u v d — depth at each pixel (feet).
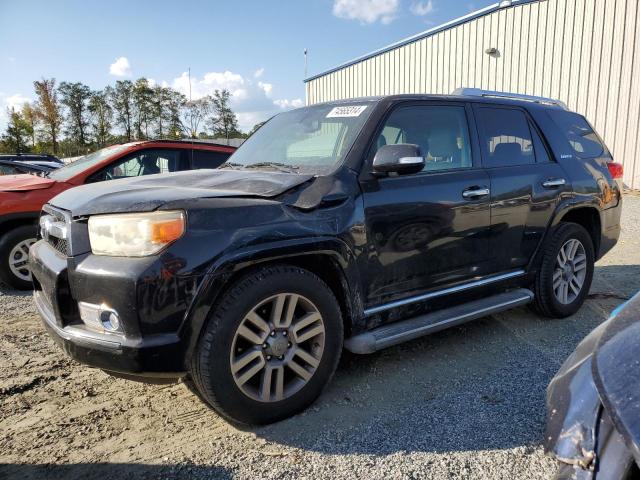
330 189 9.84
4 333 13.99
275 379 9.15
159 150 21.48
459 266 11.93
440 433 8.93
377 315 10.55
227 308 8.44
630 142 42.24
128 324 7.95
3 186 18.75
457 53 54.44
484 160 12.79
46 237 10.32
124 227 8.15
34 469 7.98
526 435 8.83
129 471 7.92
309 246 9.18
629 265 21.17
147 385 10.94
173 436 8.95
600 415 4.69
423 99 12.13
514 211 12.94
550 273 14.08
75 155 207.00
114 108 207.92
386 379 11.09
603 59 43.11
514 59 49.19
